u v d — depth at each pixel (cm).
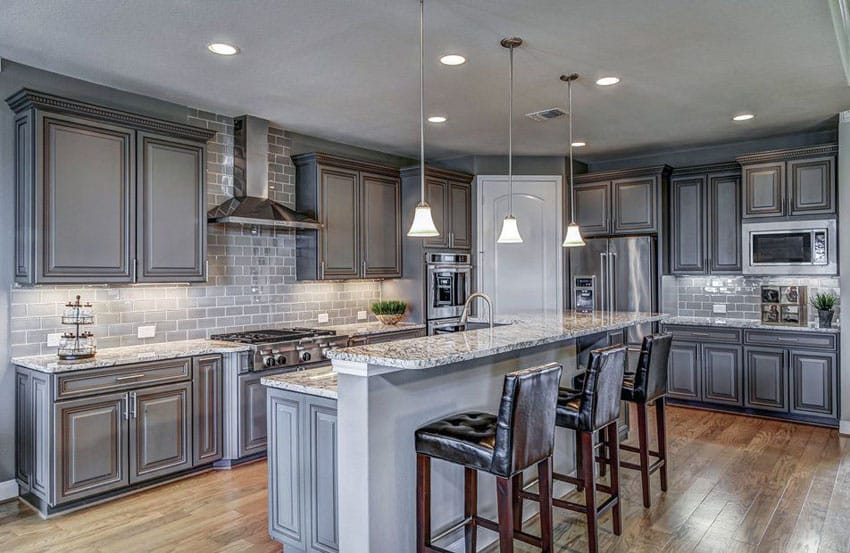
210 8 265
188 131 388
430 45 310
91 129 341
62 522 310
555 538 293
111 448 333
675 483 362
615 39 304
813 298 528
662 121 473
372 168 529
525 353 332
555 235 606
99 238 345
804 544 281
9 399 340
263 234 473
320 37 298
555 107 430
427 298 551
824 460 401
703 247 562
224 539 291
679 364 555
